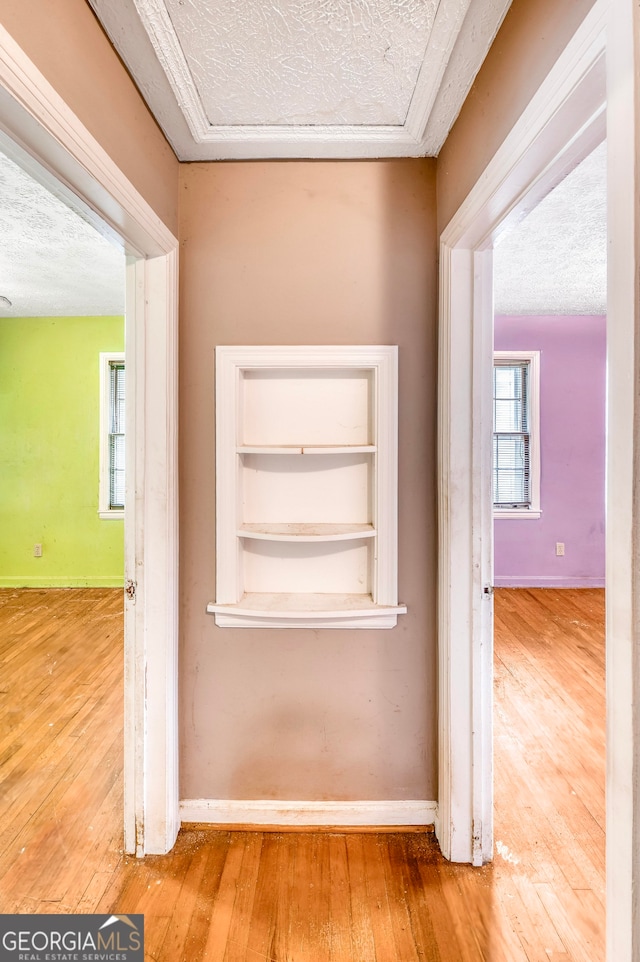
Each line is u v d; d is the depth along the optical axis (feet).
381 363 5.01
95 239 8.51
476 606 4.75
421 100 4.19
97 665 9.09
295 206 5.02
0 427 14.29
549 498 14.28
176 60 3.75
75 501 14.37
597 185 6.66
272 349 5.03
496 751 6.56
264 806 5.18
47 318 14.12
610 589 2.22
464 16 3.43
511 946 3.95
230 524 5.09
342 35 3.58
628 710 2.12
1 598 13.32
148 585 4.81
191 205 5.03
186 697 5.19
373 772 5.18
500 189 3.55
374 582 5.19
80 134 3.11
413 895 4.40
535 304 12.89
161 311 4.75
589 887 4.49
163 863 4.73
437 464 5.02
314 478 5.35
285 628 5.14
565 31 2.65
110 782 5.89
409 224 5.02
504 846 4.97
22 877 4.55
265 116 4.40
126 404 4.83
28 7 2.66
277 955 3.87
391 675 5.16
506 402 14.32
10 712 7.46
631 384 2.07
